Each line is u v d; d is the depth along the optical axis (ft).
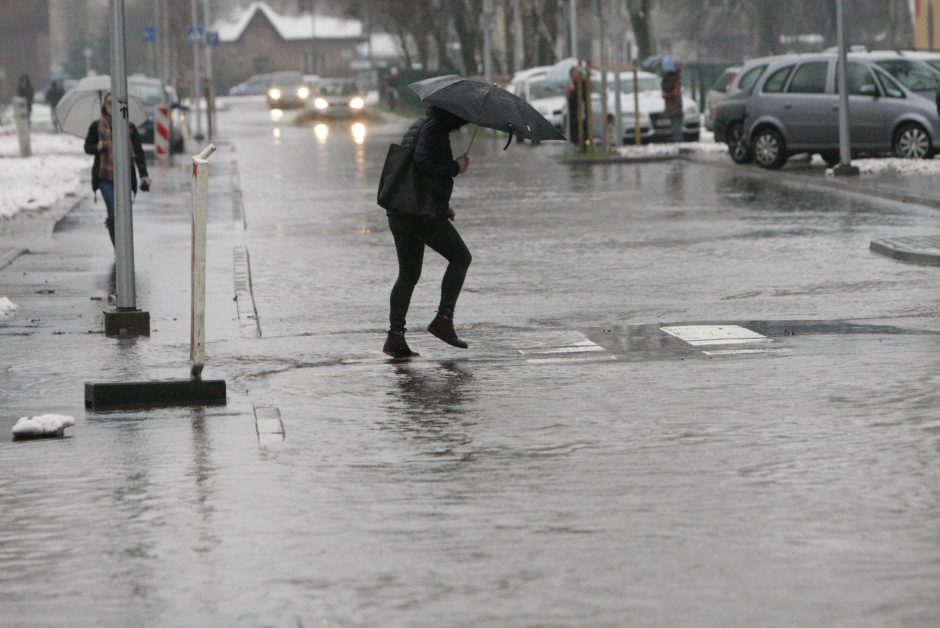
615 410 77.77
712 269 138.82
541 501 59.72
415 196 94.53
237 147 398.01
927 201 192.44
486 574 50.24
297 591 48.93
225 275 142.00
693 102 359.46
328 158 339.77
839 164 236.63
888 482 61.41
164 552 53.78
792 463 65.16
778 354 93.91
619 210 200.44
